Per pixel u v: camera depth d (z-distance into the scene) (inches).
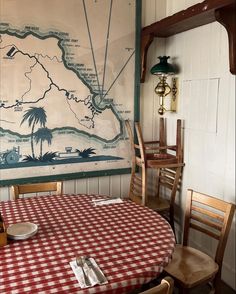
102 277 47.2
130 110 116.1
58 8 100.7
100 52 108.3
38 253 54.4
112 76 111.3
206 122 98.4
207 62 96.5
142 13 114.3
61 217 70.0
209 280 68.6
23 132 102.2
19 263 51.2
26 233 59.8
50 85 103.3
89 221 68.0
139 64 114.6
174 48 112.6
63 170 109.1
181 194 113.0
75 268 49.5
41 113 103.5
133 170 114.8
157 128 123.2
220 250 72.8
